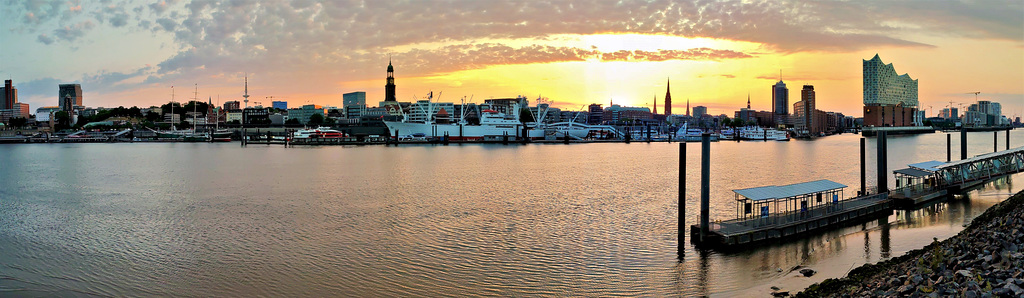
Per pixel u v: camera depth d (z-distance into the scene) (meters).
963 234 47.19
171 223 66.88
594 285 42.88
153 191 97.88
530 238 57.16
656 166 151.75
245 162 171.25
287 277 44.94
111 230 62.94
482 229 61.53
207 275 45.59
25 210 77.62
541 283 43.28
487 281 43.75
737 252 51.19
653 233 59.19
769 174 126.75
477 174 127.56
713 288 41.94
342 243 55.38
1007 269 30.44
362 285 42.88
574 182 109.00
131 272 46.66
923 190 76.56
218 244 55.53
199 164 163.12
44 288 43.00
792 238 56.03
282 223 66.00
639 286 42.62
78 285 43.66
